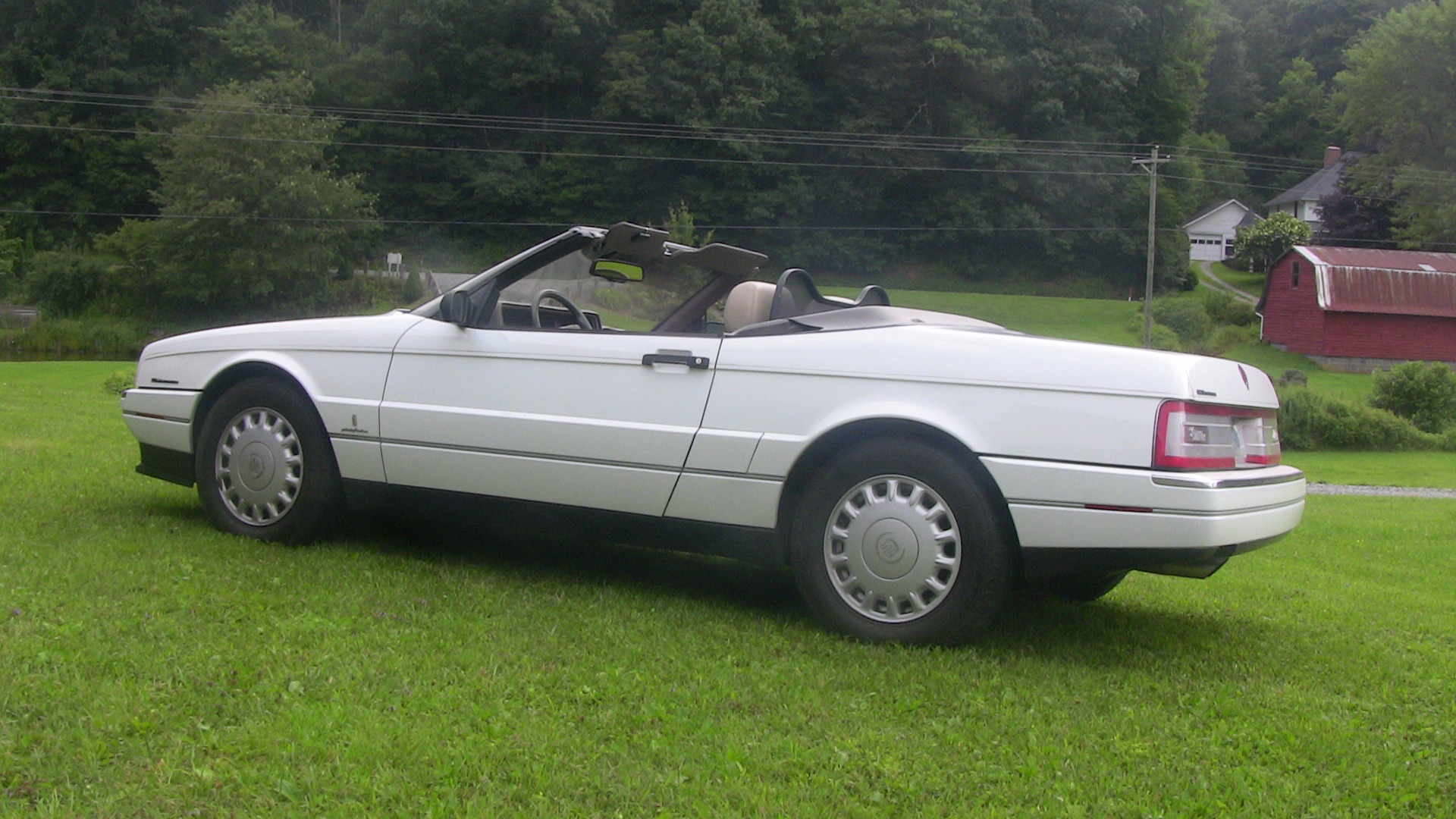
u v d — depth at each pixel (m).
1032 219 75.62
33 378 23.84
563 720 3.02
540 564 5.07
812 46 76.56
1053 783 2.80
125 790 2.45
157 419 5.43
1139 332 57.62
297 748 2.71
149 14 70.31
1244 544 3.85
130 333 55.66
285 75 62.78
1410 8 63.34
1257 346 55.62
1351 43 107.06
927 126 76.38
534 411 4.58
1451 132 62.75
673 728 3.01
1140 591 5.73
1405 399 33.06
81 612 3.67
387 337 4.95
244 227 57.34
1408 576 7.57
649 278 5.11
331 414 4.95
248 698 3.03
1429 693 3.93
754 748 2.90
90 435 9.27
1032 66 75.62
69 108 68.81
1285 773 3.01
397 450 4.84
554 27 72.81
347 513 5.09
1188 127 91.50
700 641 3.89
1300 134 112.19
